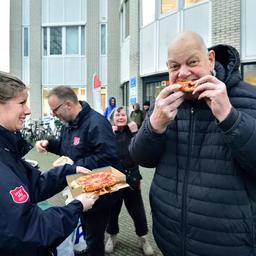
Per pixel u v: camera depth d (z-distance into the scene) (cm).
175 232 198
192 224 190
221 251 185
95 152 306
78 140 314
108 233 445
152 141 197
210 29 966
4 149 183
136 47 1359
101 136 304
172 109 186
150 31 1254
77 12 2014
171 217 199
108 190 229
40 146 365
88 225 318
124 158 410
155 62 1224
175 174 199
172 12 1116
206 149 187
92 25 1967
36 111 2059
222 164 182
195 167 191
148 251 432
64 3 2020
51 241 173
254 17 861
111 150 308
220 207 182
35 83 2056
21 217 163
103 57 1972
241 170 180
